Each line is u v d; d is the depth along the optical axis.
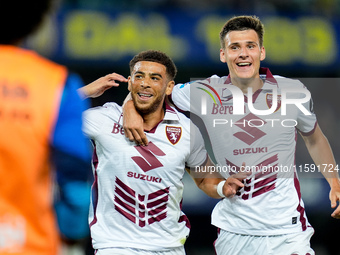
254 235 20.58
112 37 38.44
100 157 19.45
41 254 9.93
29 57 10.27
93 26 38.22
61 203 10.35
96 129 19.34
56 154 10.06
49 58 37.44
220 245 21.39
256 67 20.77
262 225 20.45
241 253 20.88
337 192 21.05
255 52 20.62
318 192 34.62
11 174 9.73
